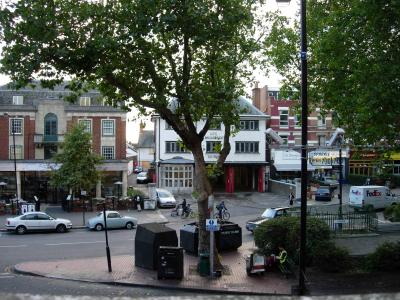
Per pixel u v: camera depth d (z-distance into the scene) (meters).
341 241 22.02
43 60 16.77
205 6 16.86
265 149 55.28
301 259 14.98
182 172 54.31
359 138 20.33
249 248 24.20
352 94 20.23
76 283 17.39
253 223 28.80
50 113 49.03
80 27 17.11
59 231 31.53
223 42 18.47
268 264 19.02
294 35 28.30
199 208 19.45
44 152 49.03
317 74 22.89
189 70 19.17
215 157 53.66
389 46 18.14
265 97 61.31
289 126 60.53
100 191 48.62
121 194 49.69
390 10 17.16
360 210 28.42
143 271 19.30
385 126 17.67
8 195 45.34
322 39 21.55
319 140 60.16
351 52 19.83
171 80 19.20
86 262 21.17
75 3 16.89
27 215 31.09
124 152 50.44
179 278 17.83
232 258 21.83
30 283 17.09
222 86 18.78
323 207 29.16
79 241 27.52
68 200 41.31
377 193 37.69
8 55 16.33
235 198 49.19
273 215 28.72
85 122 49.31
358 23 19.05
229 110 19.31
